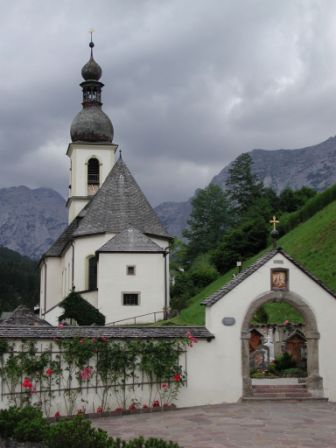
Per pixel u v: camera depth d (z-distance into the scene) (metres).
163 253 55.53
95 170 79.44
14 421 17.27
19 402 23.08
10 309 127.75
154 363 25.45
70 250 64.31
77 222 73.88
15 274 154.38
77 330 24.97
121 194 62.41
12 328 23.88
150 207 63.56
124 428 21.16
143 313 54.59
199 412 24.22
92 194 78.69
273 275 27.89
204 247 117.00
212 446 17.66
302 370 29.97
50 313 57.31
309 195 101.38
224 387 26.72
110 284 54.69
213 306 27.19
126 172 64.12
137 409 24.97
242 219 102.94
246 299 27.53
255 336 33.09
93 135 79.69
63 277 72.25
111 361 24.91
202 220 120.25
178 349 26.06
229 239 81.38
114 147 79.50
